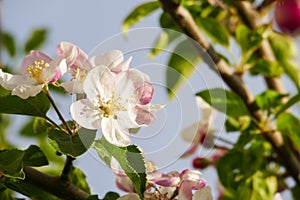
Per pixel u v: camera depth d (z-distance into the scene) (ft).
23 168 2.35
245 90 2.98
